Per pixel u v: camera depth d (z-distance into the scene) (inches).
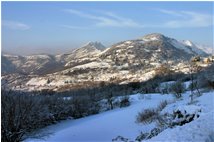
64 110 1886.1
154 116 932.6
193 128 426.9
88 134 968.3
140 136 724.0
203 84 1576.0
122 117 1175.0
